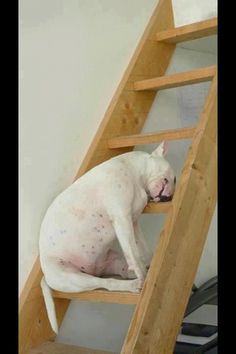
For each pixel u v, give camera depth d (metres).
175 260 1.73
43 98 2.13
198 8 2.51
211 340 2.35
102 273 2.08
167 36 2.45
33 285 2.01
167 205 1.94
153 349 1.65
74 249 1.97
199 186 1.82
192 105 2.66
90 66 2.29
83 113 2.26
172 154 2.59
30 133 2.09
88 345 2.22
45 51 2.15
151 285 1.67
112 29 2.39
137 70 2.43
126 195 1.93
